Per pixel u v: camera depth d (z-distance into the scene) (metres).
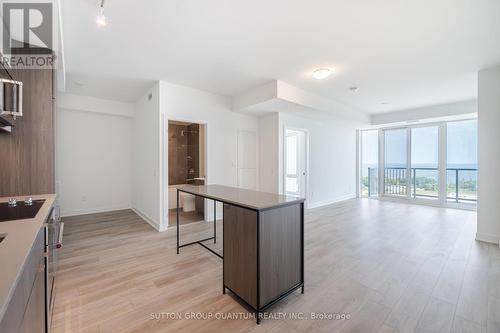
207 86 3.98
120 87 4.04
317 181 5.93
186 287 2.13
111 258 2.72
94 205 5.03
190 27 2.23
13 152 2.10
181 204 5.48
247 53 2.77
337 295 2.00
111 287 2.11
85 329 1.59
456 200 5.61
